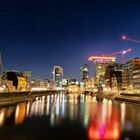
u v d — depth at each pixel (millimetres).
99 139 34875
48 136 36125
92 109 82562
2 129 41438
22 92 121062
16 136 35938
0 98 83500
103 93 199750
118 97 152625
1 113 63719
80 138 35250
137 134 38625
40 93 195750
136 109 84312
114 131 41062
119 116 62812
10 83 186125
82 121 52406
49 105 99062
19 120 52219
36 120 52688
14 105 92000
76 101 136125
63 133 38562
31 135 36719
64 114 65250
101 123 50094
